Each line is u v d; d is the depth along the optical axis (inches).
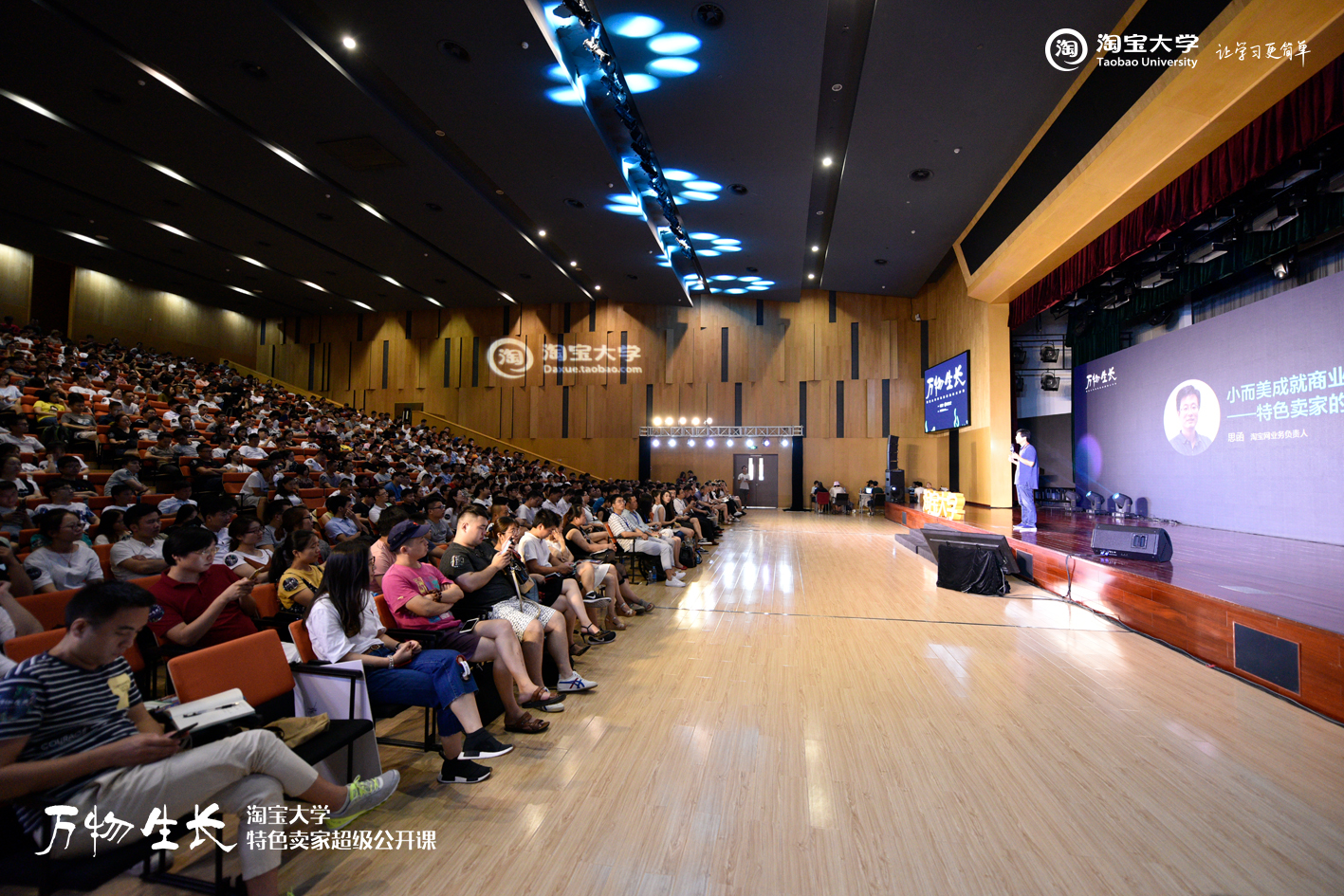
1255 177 231.3
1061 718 136.6
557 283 660.1
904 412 725.9
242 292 704.4
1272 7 184.7
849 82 333.7
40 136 360.5
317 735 89.8
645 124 344.5
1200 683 159.2
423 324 808.3
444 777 108.2
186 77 302.0
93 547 177.2
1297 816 97.9
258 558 180.9
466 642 128.4
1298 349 307.1
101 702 73.3
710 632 208.5
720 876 83.1
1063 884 81.9
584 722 134.9
